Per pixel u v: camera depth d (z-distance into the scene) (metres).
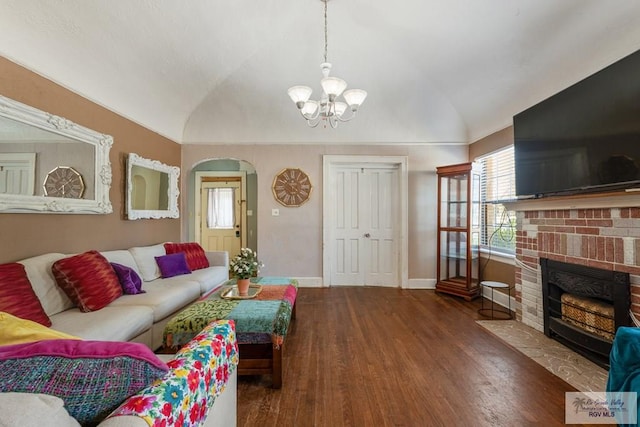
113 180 3.11
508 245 3.71
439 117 4.41
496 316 3.32
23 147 2.15
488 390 1.93
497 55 3.04
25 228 2.20
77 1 2.18
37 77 2.26
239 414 1.71
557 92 2.76
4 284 1.77
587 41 2.36
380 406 1.78
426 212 4.63
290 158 4.66
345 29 3.31
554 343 2.60
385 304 3.78
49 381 0.70
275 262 4.66
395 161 4.61
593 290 2.26
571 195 2.29
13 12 2.00
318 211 4.66
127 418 0.65
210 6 2.75
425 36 3.21
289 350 2.49
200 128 4.53
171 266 3.36
